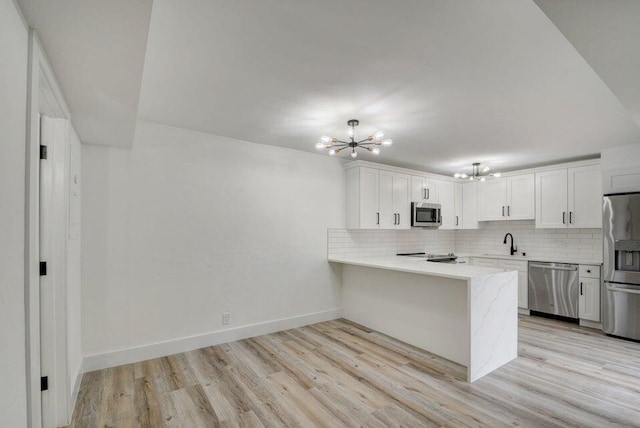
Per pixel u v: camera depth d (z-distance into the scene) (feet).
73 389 7.38
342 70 6.61
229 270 11.48
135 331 9.71
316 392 7.96
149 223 9.98
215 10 4.77
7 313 3.28
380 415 7.00
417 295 10.98
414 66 6.42
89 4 3.60
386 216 15.05
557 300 14.44
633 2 3.54
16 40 3.55
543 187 15.44
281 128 10.44
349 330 12.77
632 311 11.71
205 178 11.03
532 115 9.04
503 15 4.86
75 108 6.57
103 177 9.31
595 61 4.84
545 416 6.94
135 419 6.86
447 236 20.59
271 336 12.02
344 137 11.34
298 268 13.28
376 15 4.89
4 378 3.19
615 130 10.30
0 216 3.11
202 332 10.88
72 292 7.38
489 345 9.11
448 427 6.56
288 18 4.97
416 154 13.79
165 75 6.87
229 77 6.95
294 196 13.21
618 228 12.05
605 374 8.95
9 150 3.35
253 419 6.88
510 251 18.13
